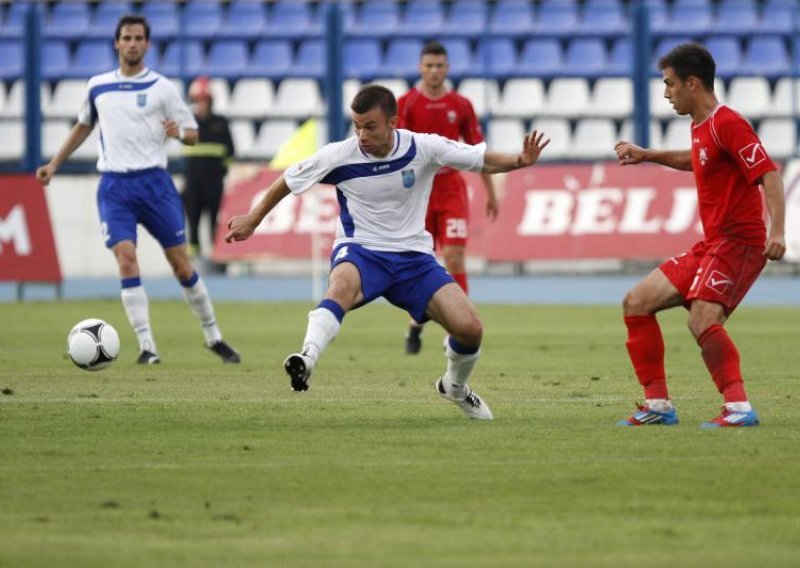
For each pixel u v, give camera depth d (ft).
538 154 90.02
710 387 114.83
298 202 267.80
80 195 287.07
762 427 88.79
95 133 314.14
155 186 139.74
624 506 63.67
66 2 340.59
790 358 141.49
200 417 94.32
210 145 281.95
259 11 340.39
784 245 86.07
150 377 123.13
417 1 342.23
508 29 337.11
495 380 120.37
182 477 70.69
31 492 66.80
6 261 240.73
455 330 89.81
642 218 262.26
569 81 325.83
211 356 146.10
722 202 88.48
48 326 187.11
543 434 86.02
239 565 52.65
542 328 183.93
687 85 88.58
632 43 293.23
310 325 87.76
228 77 327.67
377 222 91.45
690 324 90.02
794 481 69.51
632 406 101.04
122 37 140.05
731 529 59.11
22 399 105.19
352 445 81.46
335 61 293.02
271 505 63.93
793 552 54.90
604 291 258.16
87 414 95.61
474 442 82.64
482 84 326.65
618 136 321.52
